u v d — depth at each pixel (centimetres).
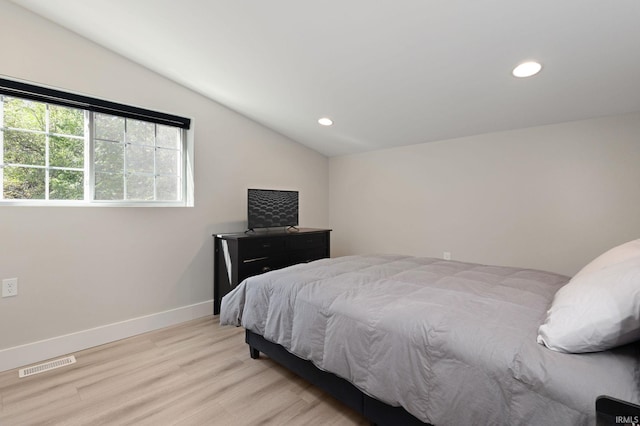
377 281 187
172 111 293
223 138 332
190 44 233
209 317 311
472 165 328
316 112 322
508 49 193
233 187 342
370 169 416
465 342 113
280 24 196
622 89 220
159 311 283
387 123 326
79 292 239
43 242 224
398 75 238
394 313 138
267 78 266
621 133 250
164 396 178
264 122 363
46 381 193
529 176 293
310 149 434
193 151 308
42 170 235
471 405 106
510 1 158
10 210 211
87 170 255
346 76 249
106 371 205
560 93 233
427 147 362
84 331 240
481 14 168
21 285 215
